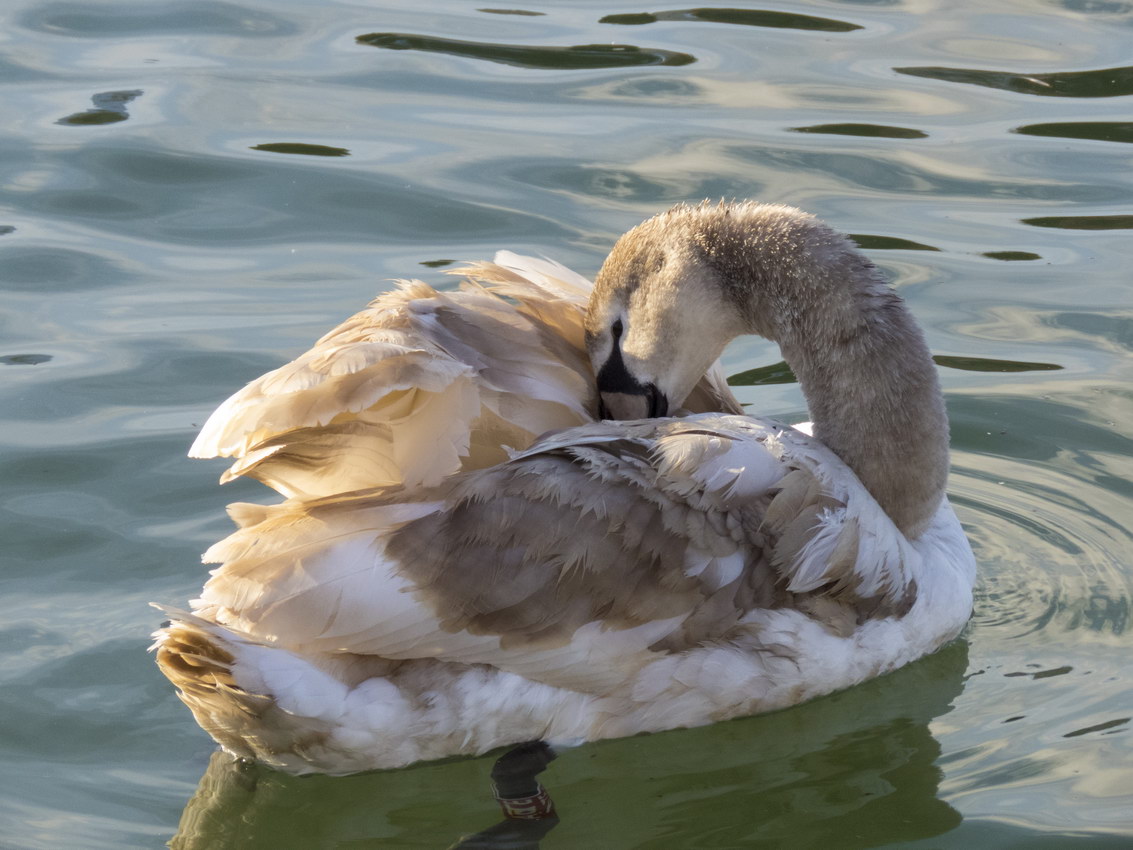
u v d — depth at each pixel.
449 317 6.88
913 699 7.27
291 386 6.08
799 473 6.84
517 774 6.50
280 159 12.20
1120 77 13.88
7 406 9.12
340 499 6.26
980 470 9.08
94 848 6.02
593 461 6.48
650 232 7.86
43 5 15.01
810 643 6.90
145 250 11.00
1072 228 11.62
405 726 6.24
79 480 8.48
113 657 7.14
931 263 11.14
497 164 12.29
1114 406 9.58
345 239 11.21
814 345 7.53
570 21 15.30
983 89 13.74
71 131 12.41
